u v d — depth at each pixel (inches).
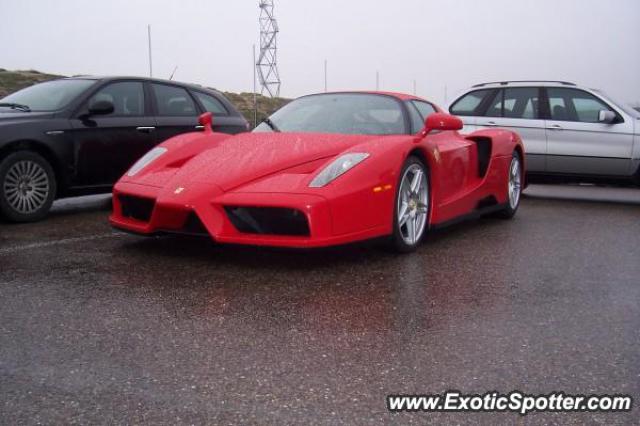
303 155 145.6
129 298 115.0
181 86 255.0
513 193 223.0
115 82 231.5
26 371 82.4
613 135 274.8
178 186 139.1
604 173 278.7
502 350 91.8
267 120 179.2
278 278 130.1
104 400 74.4
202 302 113.0
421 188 162.1
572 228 202.8
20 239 170.7
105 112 215.3
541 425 70.3
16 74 1121.4
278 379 80.7
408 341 94.8
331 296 117.9
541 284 129.4
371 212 139.8
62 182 211.8
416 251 160.6
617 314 109.8
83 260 144.6
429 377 82.0
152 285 123.8
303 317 105.3
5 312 106.5
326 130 166.6
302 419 70.4
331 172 136.6
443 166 170.1
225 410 72.3
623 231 198.1
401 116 170.4
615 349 92.9
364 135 159.6
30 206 201.8
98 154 219.1
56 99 219.1
